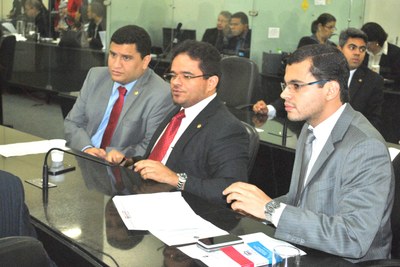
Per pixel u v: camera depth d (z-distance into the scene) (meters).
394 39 5.85
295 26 5.59
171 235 1.47
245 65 4.07
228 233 1.50
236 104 4.06
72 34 6.50
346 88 1.63
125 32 2.68
